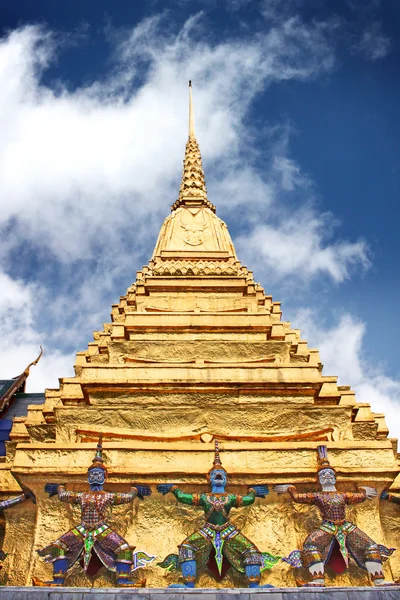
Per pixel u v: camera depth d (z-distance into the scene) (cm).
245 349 2175
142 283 2719
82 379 1873
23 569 1499
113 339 2252
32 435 1872
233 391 1883
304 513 1544
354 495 1445
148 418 1797
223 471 1445
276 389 1895
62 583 1282
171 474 1511
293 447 1585
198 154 4216
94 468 1422
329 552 1359
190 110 4725
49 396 2009
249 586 1312
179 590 1034
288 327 2622
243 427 1797
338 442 1603
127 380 1867
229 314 2312
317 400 1934
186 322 2281
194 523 1520
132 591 1025
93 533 1327
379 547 1371
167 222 3569
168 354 2153
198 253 3116
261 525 1532
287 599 1027
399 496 1559
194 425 1795
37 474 1506
